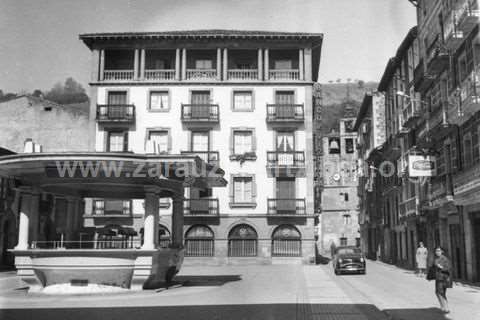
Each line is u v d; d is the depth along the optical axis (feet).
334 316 41.32
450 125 82.38
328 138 246.68
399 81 132.36
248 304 48.78
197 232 134.41
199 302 50.49
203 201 134.41
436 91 96.37
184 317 40.34
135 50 141.08
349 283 75.36
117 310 44.65
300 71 139.95
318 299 53.52
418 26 108.78
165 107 139.64
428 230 104.47
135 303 49.83
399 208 136.56
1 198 110.52
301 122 137.80
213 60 144.05
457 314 42.19
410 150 112.57
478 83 69.00
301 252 132.87
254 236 134.21
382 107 163.02
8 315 41.88
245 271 106.42
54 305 48.47
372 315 42.09
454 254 87.71
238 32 139.33
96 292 58.95
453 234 88.28
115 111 138.10
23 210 62.28
